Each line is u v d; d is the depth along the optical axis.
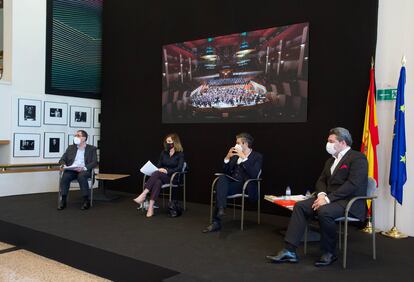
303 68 4.25
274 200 3.23
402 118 3.45
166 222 4.02
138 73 5.88
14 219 4.04
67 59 6.15
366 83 3.84
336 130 3.00
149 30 5.72
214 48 4.98
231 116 4.83
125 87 6.07
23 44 5.64
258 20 4.61
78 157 4.82
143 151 5.83
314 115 4.19
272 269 2.61
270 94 4.50
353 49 3.93
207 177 5.08
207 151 5.07
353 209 2.76
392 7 3.68
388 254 2.98
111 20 6.27
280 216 4.37
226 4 4.88
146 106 5.78
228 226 3.87
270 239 3.38
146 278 2.73
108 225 3.84
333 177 2.97
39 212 4.42
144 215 4.36
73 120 6.28
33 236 3.64
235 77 4.79
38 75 5.82
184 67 5.29
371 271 2.60
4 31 5.65
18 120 5.61
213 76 5.00
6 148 5.63
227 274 2.50
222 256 2.89
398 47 3.64
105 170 6.37
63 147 6.17
